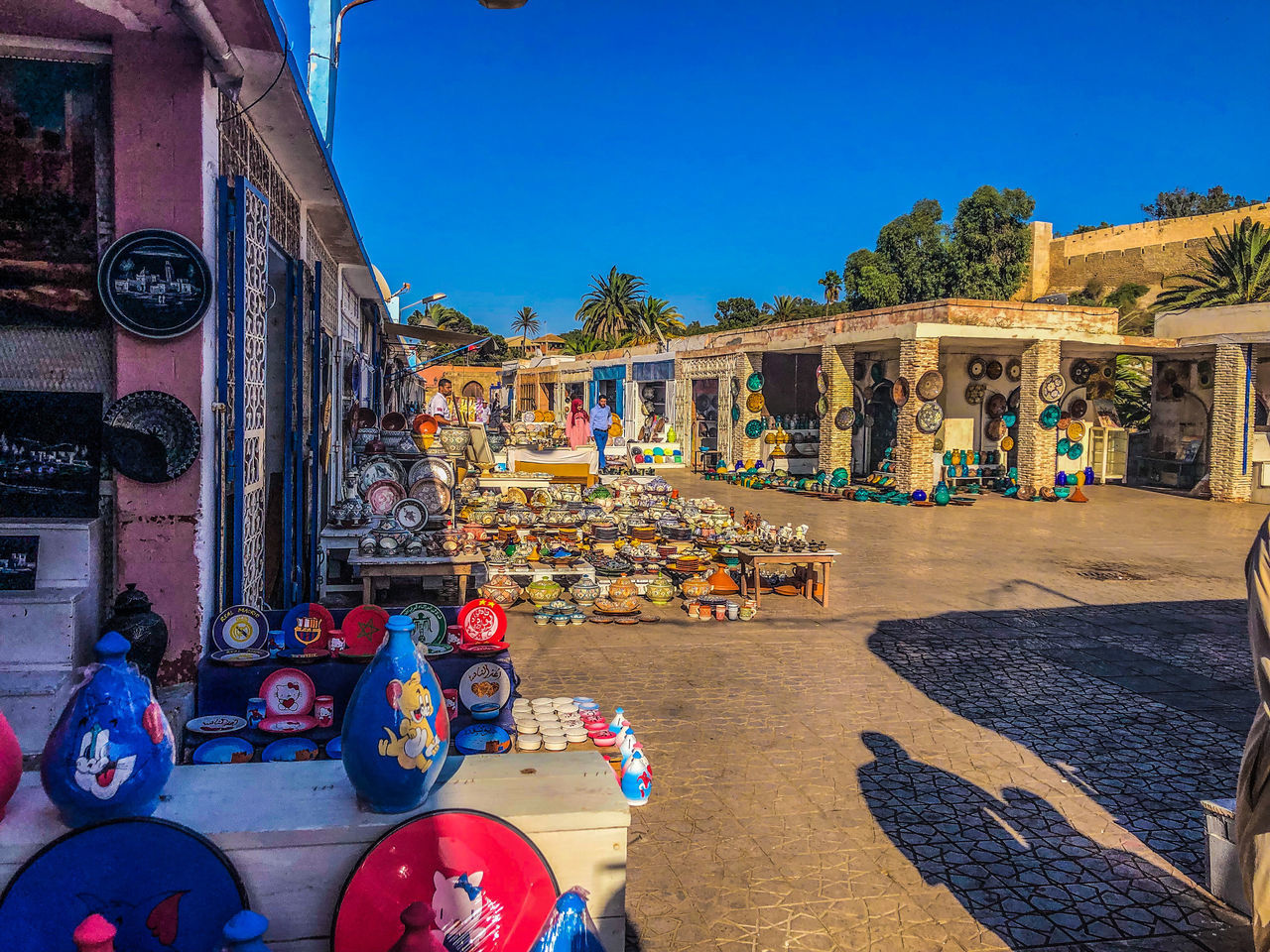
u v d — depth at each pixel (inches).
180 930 92.8
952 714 242.7
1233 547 560.4
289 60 182.4
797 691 259.6
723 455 1078.4
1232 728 235.8
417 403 1248.8
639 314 2795.3
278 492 311.0
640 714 236.4
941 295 1620.3
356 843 97.3
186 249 170.6
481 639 186.5
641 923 139.6
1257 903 106.1
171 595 174.1
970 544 559.8
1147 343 879.7
